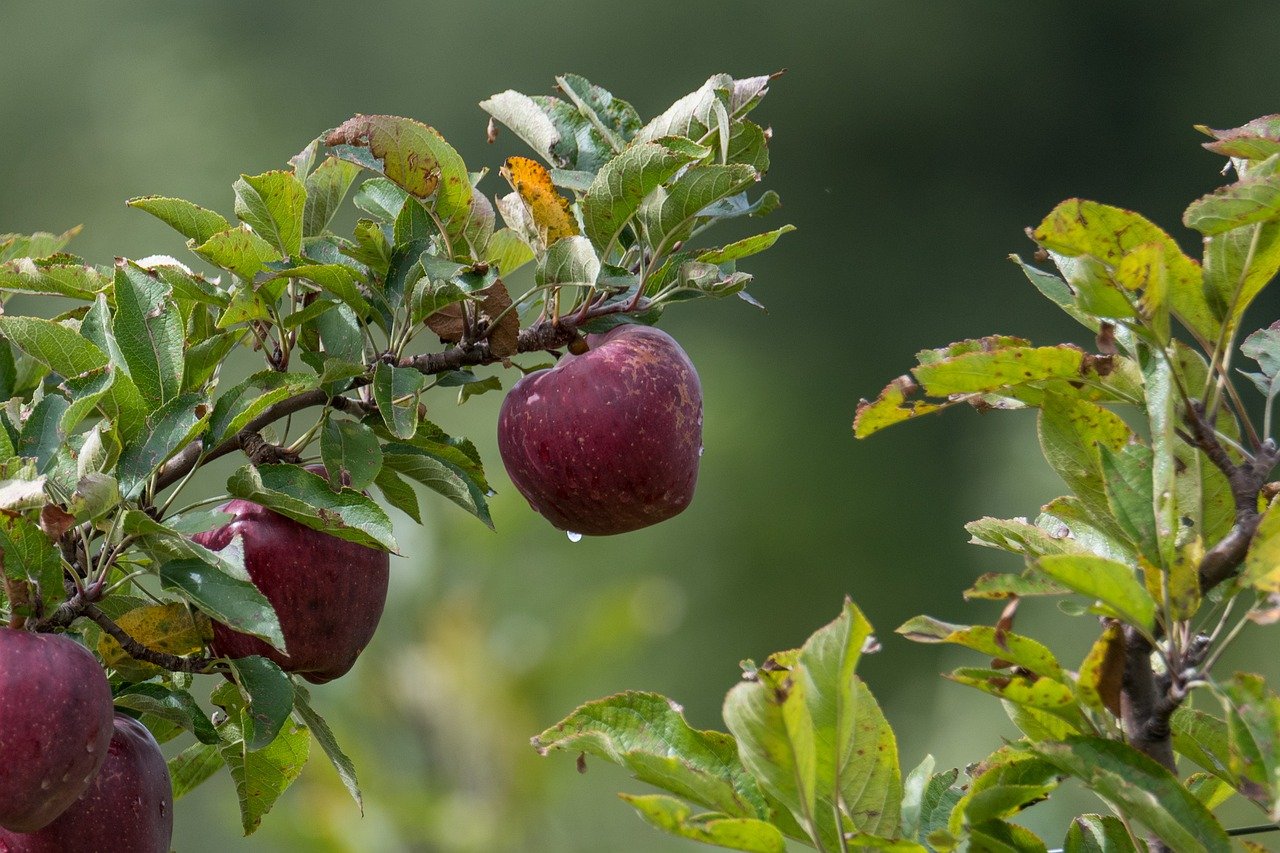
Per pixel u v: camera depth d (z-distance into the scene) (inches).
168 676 111.8
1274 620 104.7
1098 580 104.7
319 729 111.3
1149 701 106.1
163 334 109.8
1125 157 471.8
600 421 112.8
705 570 356.5
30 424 109.0
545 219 111.3
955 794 108.0
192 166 430.9
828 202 468.8
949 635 105.7
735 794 105.4
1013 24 473.1
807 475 382.0
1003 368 107.1
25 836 108.3
